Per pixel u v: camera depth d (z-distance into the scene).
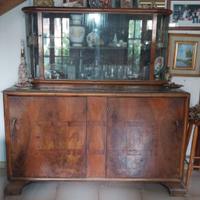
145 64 2.21
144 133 2.04
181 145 2.07
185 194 2.13
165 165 2.10
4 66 2.37
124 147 2.06
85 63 2.24
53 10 2.05
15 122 1.99
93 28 2.19
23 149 2.04
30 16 2.12
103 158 2.07
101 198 2.08
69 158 2.07
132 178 2.12
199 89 2.48
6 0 2.16
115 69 2.25
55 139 2.03
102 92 1.97
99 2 2.11
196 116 2.10
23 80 2.13
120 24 2.18
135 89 2.12
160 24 2.15
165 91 2.05
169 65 2.43
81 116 1.99
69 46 2.20
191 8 2.31
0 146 2.51
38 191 2.16
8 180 2.10
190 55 2.41
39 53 2.14
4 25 2.29
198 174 2.46
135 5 2.18
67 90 2.02
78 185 2.27
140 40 2.19
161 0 2.29
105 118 2.00
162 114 2.01
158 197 2.11
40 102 1.96
